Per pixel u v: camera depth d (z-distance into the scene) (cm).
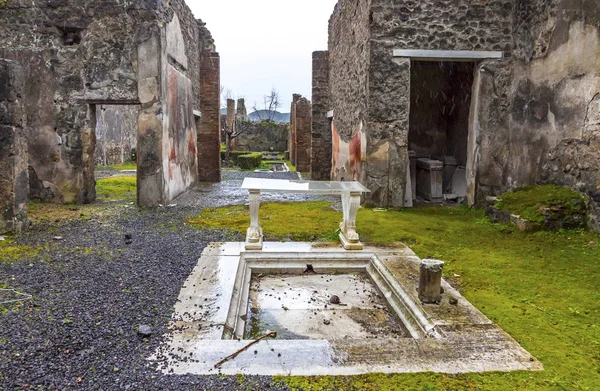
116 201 905
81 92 843
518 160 759
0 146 575
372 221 703
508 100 796
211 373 260
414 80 1079
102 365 265
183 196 1011
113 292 388
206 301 371
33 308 348
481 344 299
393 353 286
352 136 970
